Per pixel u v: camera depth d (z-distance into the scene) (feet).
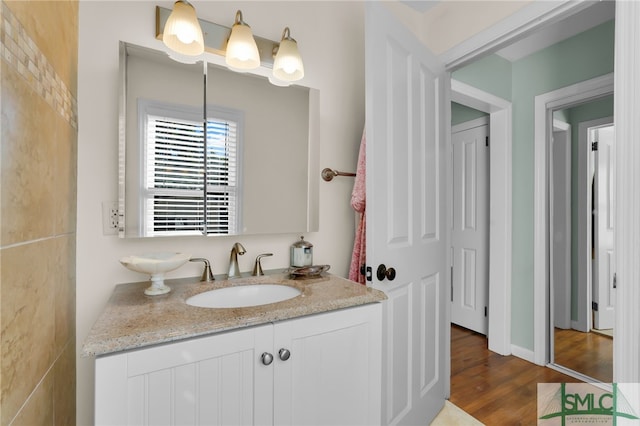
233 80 4.32
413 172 4.81
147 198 3.73
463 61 5.52
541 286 7.36
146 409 2.30
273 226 4.65
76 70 3.36
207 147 4.12
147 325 2.47
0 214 1.86
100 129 3.55
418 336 4.97
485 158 8.95
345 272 5.41
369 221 4.05
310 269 4.29
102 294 3.58
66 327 3.12
